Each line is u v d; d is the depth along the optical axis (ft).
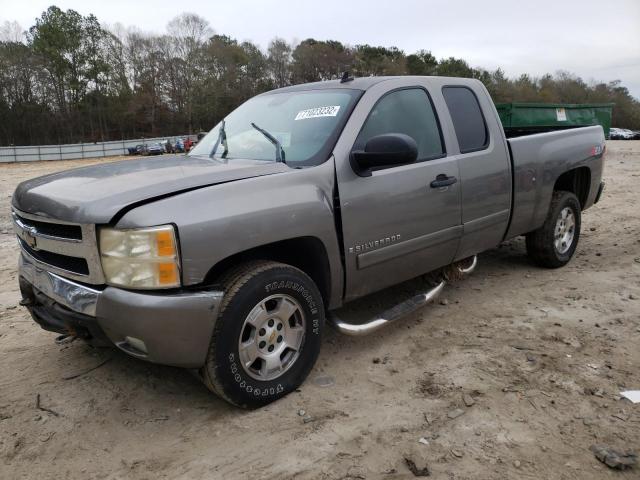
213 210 9.39
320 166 11.21
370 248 11.96
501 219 15.56
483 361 12.08
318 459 8.93
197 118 280.31
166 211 9.01
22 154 166.50
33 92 256.52
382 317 12.54
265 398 10.34
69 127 259.39
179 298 9.03
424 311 15.25
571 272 18.38
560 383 11.03
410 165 12.79
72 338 12.85
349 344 13.24
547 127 23.53
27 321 15.17
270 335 10.32
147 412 10.50
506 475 8.43
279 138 12.59
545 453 8.93
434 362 12.15
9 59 247.70
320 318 11.11
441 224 13.56
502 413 10.05
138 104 273.13
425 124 13.64
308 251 11.25
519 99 271.28
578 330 13.61
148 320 8.90
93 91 268.00
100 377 11.85
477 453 8.96
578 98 290.35
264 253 11.10
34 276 10.86
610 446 9.04
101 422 10.21
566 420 9.79
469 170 14.23
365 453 9.04
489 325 14.10
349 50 290.76
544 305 15.39
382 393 10.91
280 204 10.22
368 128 12.26
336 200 11.31
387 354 12.64
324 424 9.87
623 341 12.93
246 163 11.56
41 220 10.03
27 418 10.35
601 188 20.61
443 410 10.22
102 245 9.15
